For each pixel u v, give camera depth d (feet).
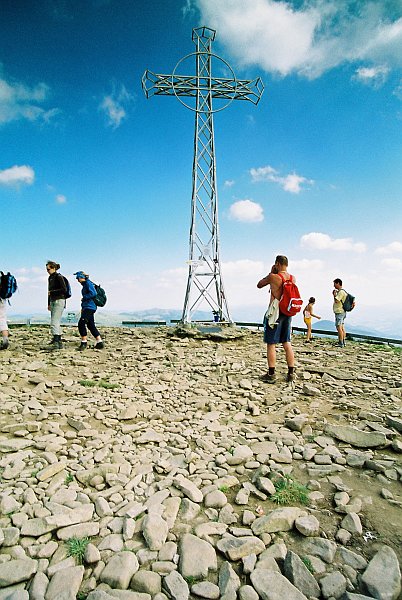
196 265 51.16
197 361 31.04
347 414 17.62
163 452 13.42
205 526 9.03
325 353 37.29
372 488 11.09
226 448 14.01
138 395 20.68
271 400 20.43
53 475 11.48
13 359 28.68
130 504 9.91
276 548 8.34
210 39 52.31
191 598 7.09
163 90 51.80
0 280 32.86
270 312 23.80
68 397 19.80
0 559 7.91
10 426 14.99
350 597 7.00
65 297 35.47
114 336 46.96
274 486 11.08
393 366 29.73
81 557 8.04
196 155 52.16
